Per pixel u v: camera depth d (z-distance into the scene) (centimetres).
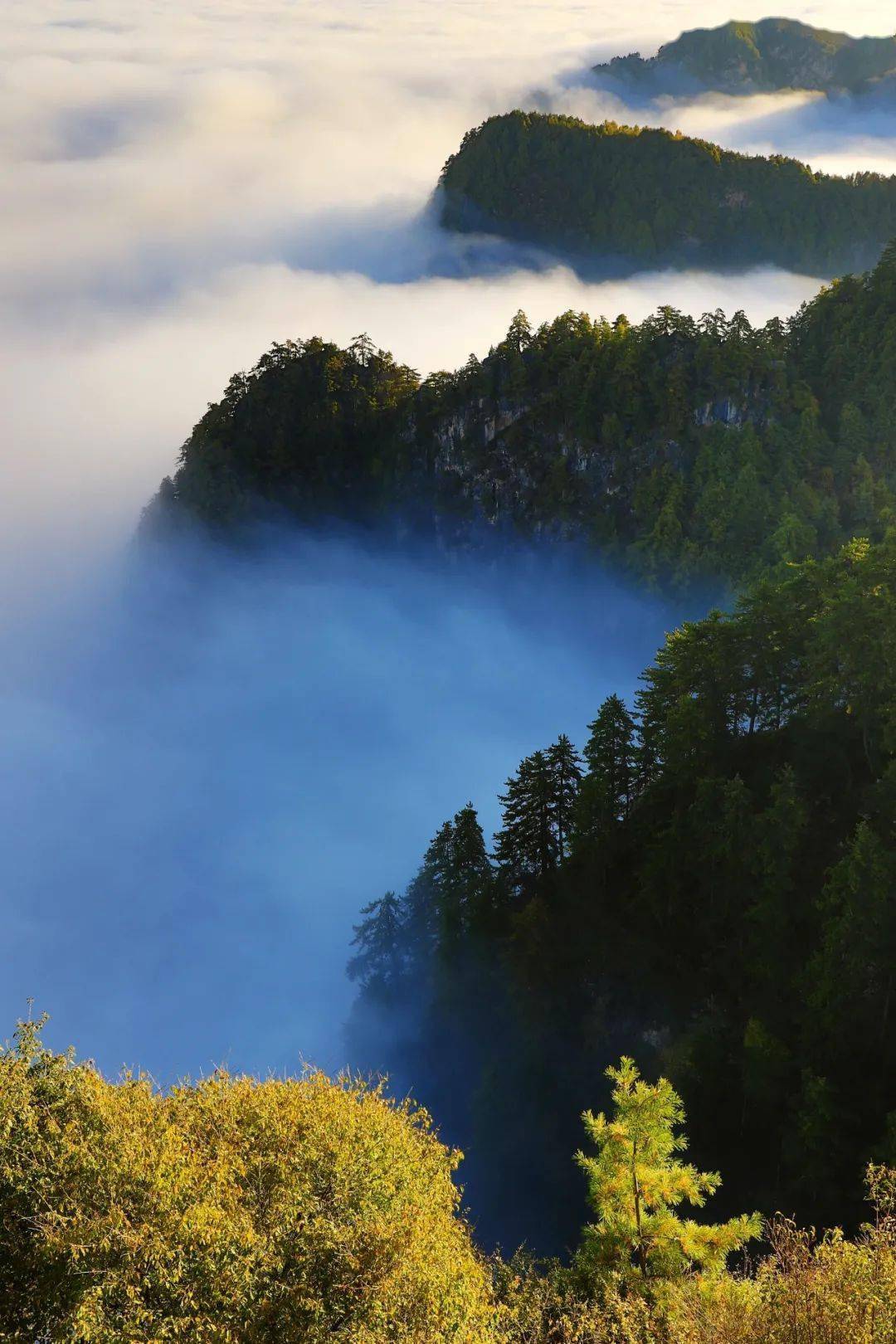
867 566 5597
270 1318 2020
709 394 15488
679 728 5953
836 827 5612
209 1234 2070
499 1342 2238
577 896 6266
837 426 14638
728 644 6169
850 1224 4066
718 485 14075
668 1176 2942
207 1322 1962
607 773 6325
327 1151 2458
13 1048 2567
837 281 16450
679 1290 2553
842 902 4912
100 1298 1977
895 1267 1966
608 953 5888
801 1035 4838
